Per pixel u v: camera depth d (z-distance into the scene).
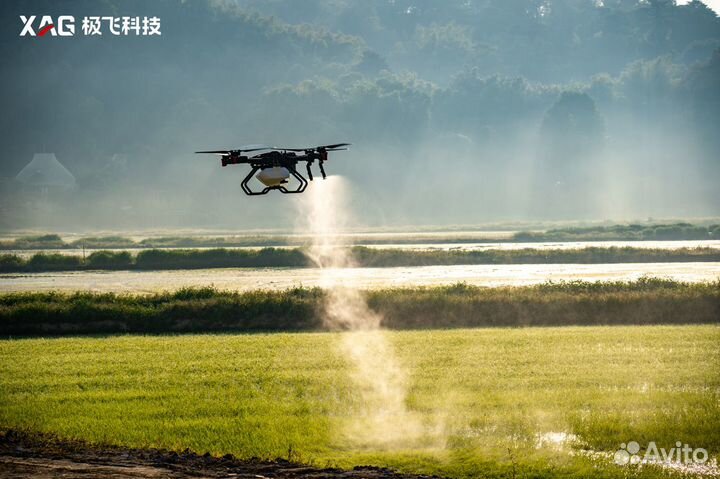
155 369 69.25
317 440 46.69
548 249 199.75
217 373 67.25
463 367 68.19
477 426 49.06
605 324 97.12
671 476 40.06
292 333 91.62
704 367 66.94
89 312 97.56
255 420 51.12
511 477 40.44
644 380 61.78
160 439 46.91
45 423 50.56
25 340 87.56
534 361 70.56
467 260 195.25
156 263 195.38
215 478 38.06
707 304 99.12
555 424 48.97
